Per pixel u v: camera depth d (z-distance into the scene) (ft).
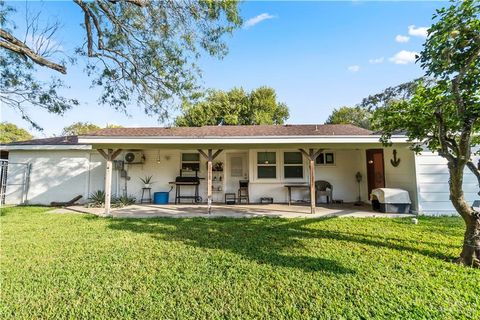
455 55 10.87
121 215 26.09
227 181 36.76
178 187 36.70
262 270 11.91
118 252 14.56
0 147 36.04
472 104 11.16
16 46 18.62
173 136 25.39
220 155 37.01
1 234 18.70
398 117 14.23
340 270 11.84
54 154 37.35
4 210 30.35
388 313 8.45
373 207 28.89
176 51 26.53
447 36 10.34
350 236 17.74
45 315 8.52
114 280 10.99
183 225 21.54
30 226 21.35
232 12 23.13
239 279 11.02
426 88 12.76
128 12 23.66
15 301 9.33
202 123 70.18
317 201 35.32
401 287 10.18
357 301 9.20
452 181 12.57
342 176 35.76
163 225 21.58
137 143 25.29
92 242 16.56
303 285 10.41
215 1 22.07
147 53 26.35
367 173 34.06
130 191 36.78
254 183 35.29
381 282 10.59
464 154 11.80
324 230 19.52
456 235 17.76
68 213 27.89
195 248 15.25
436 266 12.23
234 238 17.42
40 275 11.50
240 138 25.49
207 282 10.76
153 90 28.14
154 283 10.72
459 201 12.46
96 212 28.35
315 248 15.10
